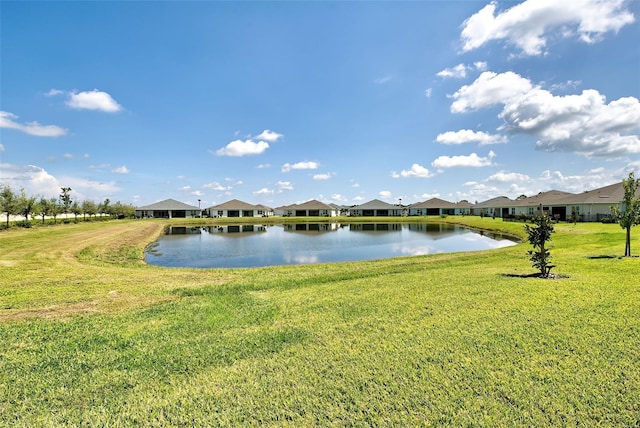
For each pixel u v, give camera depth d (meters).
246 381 3.87
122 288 9.48
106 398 3.61
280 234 41.09
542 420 3.02
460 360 4.14
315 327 5.59
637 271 9.34
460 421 3.04
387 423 3.05
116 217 81.25
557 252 15.38
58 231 35.31
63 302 7.75
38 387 3.84
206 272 13.27
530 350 4.31
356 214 99.19
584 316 5.45
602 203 39.56
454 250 25.06
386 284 9.14
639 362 3.90
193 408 3.39
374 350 4.53
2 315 6.65
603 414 3.06
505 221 50.62
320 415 3.21
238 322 6.04
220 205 92.19
